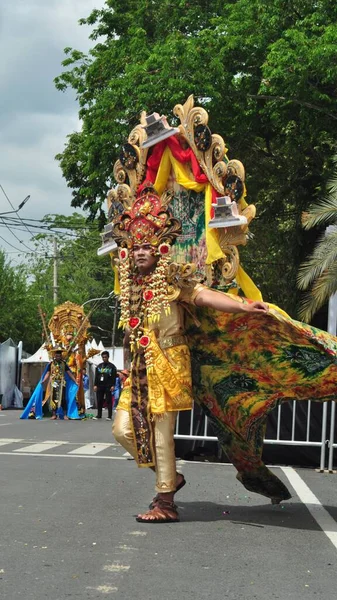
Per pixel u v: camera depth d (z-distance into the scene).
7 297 53.06
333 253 18.45
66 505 7.77
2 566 5.41
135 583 5.07
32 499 8.05
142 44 23.05
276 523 7.21
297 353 7.06
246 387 7.53
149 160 7.79
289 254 28.70
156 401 7.03
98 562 5.57
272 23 21.52
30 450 12.93
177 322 7.15
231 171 7.34
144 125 7.83
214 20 22.48
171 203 7.80
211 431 12.24
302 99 21.81
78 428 19.81
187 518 7.30
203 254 7.66
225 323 7.03
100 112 22.62
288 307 28.22
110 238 8.04
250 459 7.77
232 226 7.39
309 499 8.66
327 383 7.39
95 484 9.21
